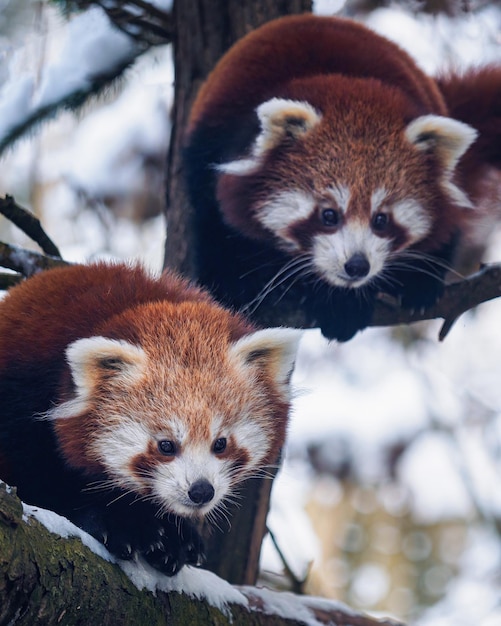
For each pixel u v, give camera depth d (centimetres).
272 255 835
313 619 656
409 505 1204
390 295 849
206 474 573
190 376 583
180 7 915
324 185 812
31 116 898
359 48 873
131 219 1184
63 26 963
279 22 895
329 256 802
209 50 916
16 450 577
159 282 646
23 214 702
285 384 636
